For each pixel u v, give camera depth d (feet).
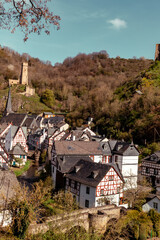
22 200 72.18
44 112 403.54
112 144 174.09
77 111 389.60
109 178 114.83
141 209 111.24
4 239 63.93
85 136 217.77
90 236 80.94
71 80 637.30
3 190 83.35
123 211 100.37
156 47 459.32
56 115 419.33
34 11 34.50
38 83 603.67
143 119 259.60
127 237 90.74
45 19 34.88
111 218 96.89
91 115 361.71
